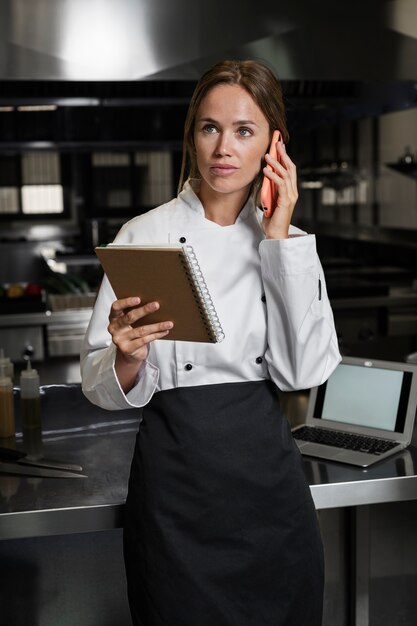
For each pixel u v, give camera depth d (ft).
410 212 14.97
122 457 6.00
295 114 14.08
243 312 4.61
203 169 4.40
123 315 4.21
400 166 14.11
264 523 4.63
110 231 21.47
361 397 6.16
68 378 9.94
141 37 7.72
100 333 4.69
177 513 4.56
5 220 21.47
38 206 21.52
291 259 4.39
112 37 7.65
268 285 4.54
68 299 11.76
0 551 6.28
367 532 6.47
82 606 6.45
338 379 6.29
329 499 5.29
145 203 21.54
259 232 4.69
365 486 5.33
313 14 8.13
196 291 3.91
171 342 4.57
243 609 4.67
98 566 6.43
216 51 7.91
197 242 4.62
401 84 10.96
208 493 4.53
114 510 5.11
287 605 4.75
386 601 6.83
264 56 8.12
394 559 6.79
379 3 8.29
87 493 5.30
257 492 4.59
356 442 5.93
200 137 4.37
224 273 4.62
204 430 4.54
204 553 4.59
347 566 6.64
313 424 6.31
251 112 4.29
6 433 6.40
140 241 4.64
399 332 12.83
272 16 8.02
